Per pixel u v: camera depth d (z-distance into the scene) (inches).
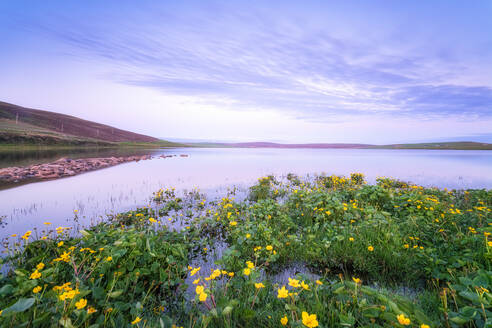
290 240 203.8
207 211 302.4
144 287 138.6
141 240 160.1
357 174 601.6
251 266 125.6
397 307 85.6
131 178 657.6
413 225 209.9
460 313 85.0
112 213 321.4
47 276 120.6
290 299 109.7
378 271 159.2
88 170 825.5
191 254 198.5
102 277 130.8
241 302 118.3
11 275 145.5
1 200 390.0
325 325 91.8
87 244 164.1
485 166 1070.4
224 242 225.5
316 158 1760.6
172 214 323.9
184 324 109.7
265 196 423.2
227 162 1272.1
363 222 221.3
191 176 708.7
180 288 132.0
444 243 172.6
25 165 816.9
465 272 124.7
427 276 146.6
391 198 306.8
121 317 102.1
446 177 690.8
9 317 82.4
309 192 371.2
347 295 107.7
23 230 250.4
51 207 348.5
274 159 1589.6
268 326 100.1
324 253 177.9
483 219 220.7
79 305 85.0
